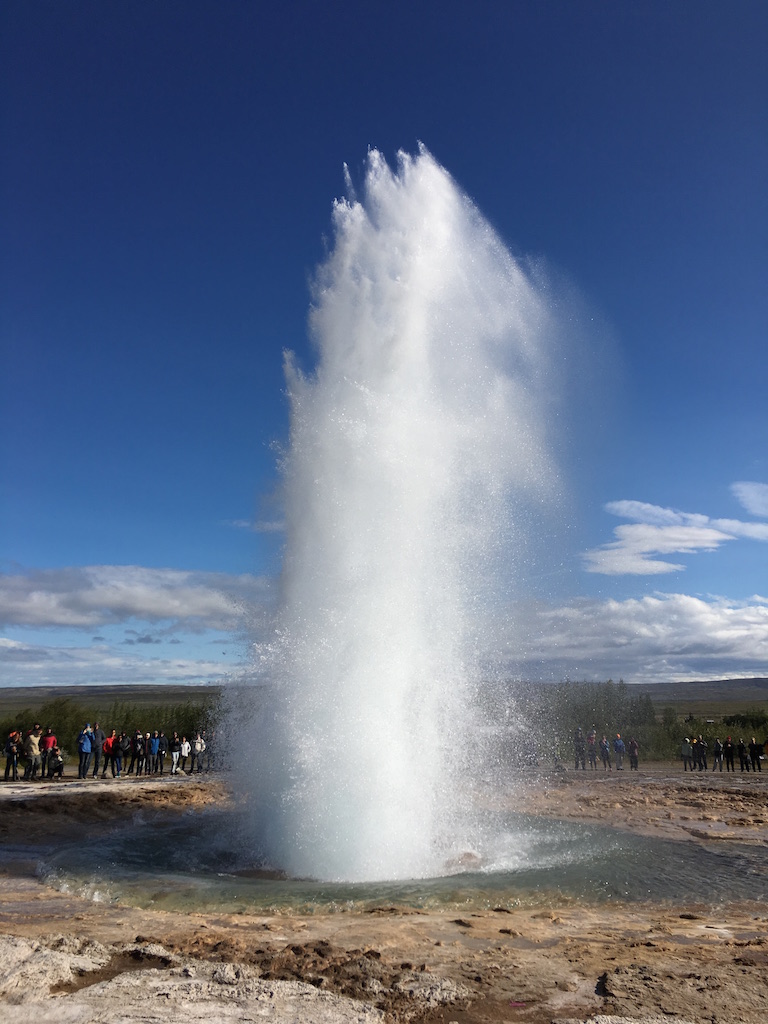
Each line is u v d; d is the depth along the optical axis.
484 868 10.37
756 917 7.79
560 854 11.15
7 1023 4.54
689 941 6.65
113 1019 4.60
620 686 45.44
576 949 6.30
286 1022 4.59
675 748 36.88
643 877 9.68
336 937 6.68
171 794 19.09
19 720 34.81
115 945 6.29
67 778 24.41
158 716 37.53
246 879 10.02
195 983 5.25
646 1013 4.77
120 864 10.80
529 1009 4.90
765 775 26.03
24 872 10.45
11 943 6.09
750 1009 4.82
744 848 11.59
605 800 17.78
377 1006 4.94
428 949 6.32
